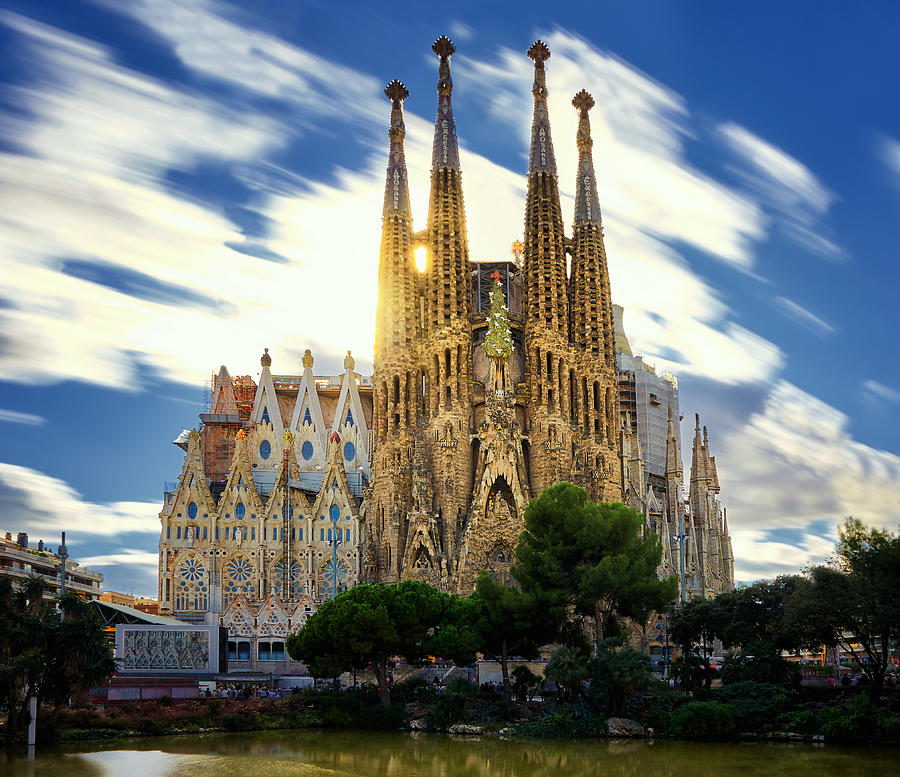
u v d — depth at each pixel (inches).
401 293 6397.6
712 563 7445.9
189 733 3673.7
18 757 3056.1
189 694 4055.1
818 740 3348.9
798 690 3804.1
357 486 6879.9
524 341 6569.9
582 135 6884.8
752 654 3887.8
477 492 5964.6
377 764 2952.8
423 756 3120.1
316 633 3951.8
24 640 3201.3
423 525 5885.8
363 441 7111.2
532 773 2790.4
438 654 3909.9
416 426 6230.3
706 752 3154.5
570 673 3673.7
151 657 4303.6
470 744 3410.4
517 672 4151.1
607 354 6515.8
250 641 5083.7
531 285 6515.8
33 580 3422.7
